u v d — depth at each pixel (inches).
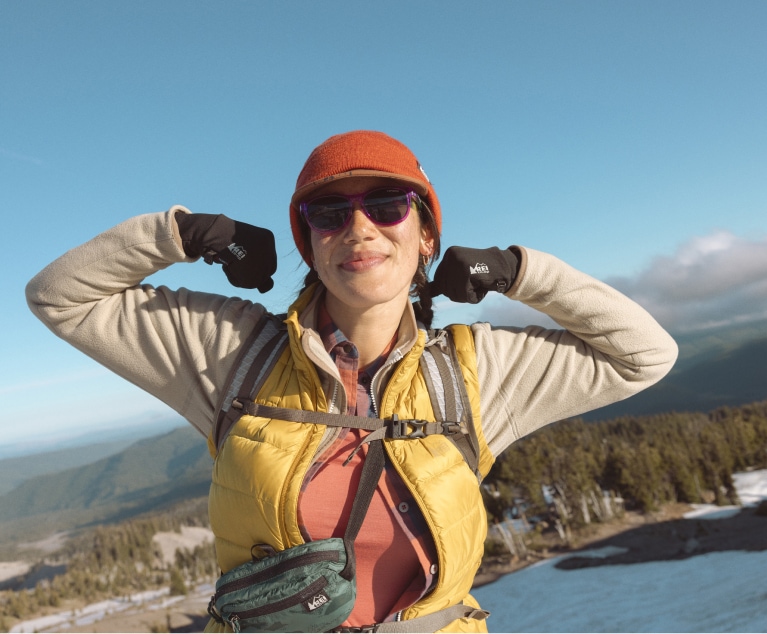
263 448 75.7
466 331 92.0
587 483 2050.9
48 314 86.6
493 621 1391.5
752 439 2667.3
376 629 73.5
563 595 1446.9
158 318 87.7
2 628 2942.9
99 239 85.1
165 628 2458.2
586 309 87.0
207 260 85.0
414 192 79.0
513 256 88.7
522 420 91.0
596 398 92.0
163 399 90.4
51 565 5236.2
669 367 92.9
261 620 70.9
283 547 73.5
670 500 2097.7
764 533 1632.6
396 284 77.1
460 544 75.9
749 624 1056.8
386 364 81.0
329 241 76.6
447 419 81.7
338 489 76.7
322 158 76.8
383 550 76.2
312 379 79.2
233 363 84.6
